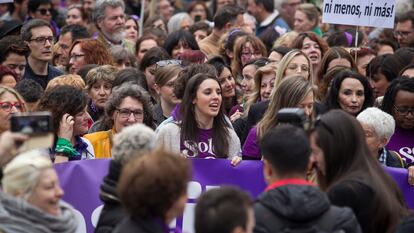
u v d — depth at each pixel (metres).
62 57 23.14
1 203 9.66
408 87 15.72
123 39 24.28
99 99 17.81
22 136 9.78
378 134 14.07
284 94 14.35
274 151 10.11
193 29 26.38
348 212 10.01
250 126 16.36
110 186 10.48
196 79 14.81
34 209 9.63
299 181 10.05
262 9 28.33
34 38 19.81
